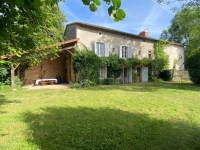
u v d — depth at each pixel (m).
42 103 7.48
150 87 13.28
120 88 12.71
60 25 17.67
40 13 2.67
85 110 6.19
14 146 3.44
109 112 5.91
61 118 5.25
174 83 17.08
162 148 3.46
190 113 5.84
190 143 3.69
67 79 17.78
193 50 22.20
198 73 14.48
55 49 6.14
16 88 12.38
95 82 14.93
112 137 3.90
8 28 2.23
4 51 2.61
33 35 3.18
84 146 3.45
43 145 3.51
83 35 14.82
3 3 1.76
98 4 1.37
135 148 3.42
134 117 5.35
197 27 17.17
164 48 21.67
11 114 5.71
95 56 14.66
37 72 16.09
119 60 16.73
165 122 4.93
